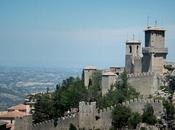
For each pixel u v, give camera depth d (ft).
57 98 637.30
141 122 512.63
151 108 516.32
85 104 547.08
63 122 568.82
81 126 547.90
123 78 585.63
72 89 638.53
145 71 617.21
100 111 541.34
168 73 597.93
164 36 617.21
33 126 604.90
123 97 563.07
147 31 615.98
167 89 563.48
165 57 618.85
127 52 654.12
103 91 599.98
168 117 510.58
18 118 615.98
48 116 635.25
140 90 572.10
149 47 611.88
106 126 534.37
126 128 518.37
